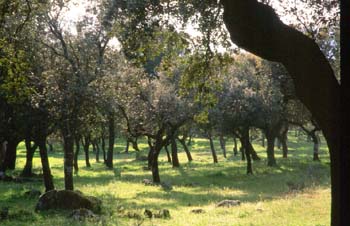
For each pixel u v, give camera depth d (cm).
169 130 3709
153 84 3525
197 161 6106
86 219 1656
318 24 1088
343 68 587
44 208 1883
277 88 4122
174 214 1920
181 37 1229
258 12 772
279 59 781
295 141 9794
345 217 600
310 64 753
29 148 3819
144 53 1184
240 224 1573
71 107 2422
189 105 3222
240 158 6481
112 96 2612
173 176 4241
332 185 712
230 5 789
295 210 1894
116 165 5712
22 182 3353
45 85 2400
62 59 2478
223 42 1255
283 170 4475
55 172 4328
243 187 3272
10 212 1788
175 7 1045
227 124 4166
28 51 2008
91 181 3622
